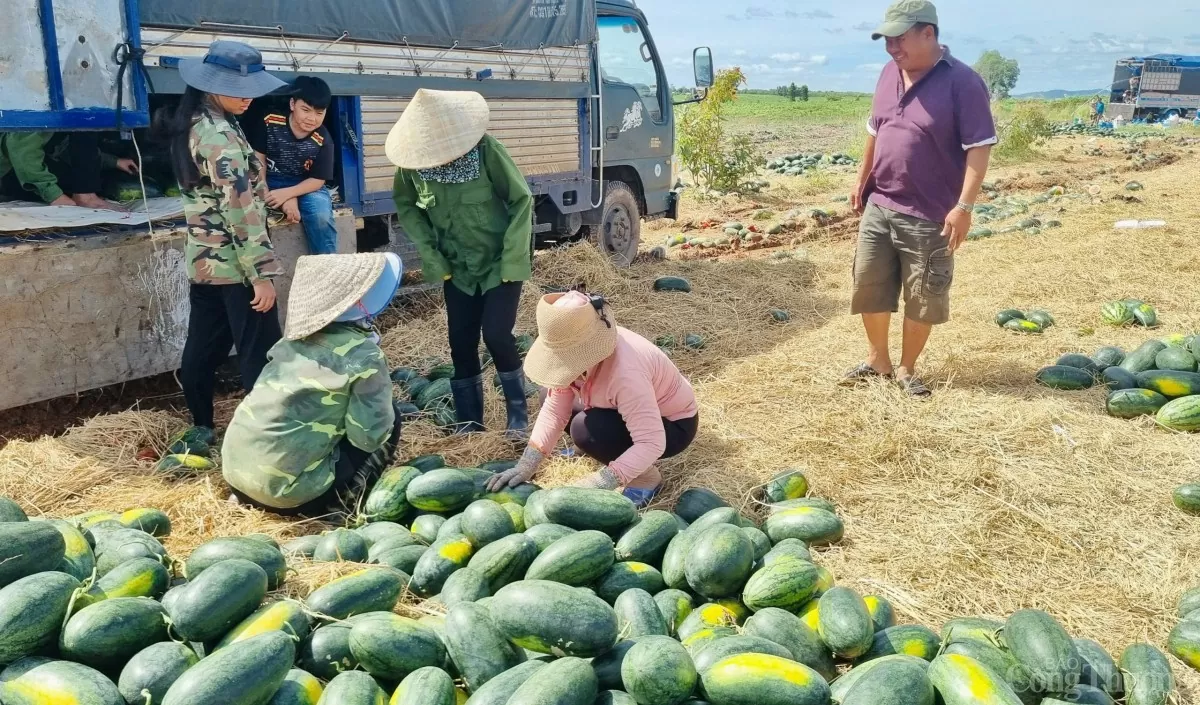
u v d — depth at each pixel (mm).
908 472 5922
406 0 8719
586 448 5398
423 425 6445
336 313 4957
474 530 4281
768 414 6930
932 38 6742
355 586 3738
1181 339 8125
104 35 6527
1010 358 8305
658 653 3078
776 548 4281
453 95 5961
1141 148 34906
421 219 6285
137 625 3316
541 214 11453
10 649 3129
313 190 7789
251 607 3520
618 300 10438
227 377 7750
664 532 4324
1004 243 14070
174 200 7805
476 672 3318
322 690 3240
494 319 6234
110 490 5453
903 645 3701
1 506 4090
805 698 3061
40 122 6223
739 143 22281
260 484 4945
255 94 5680
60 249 6441
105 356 6848
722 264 12867
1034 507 5441
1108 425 6629
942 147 6852
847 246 14789
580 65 11203
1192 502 5387
